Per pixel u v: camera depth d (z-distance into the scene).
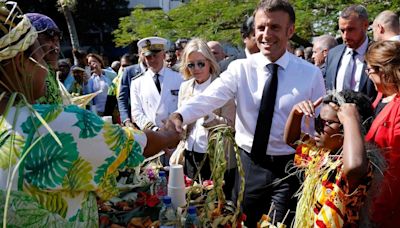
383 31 4.37
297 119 2.58
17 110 1.43
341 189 2.10
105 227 2.30
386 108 2.54
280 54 2.85
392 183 2.38
